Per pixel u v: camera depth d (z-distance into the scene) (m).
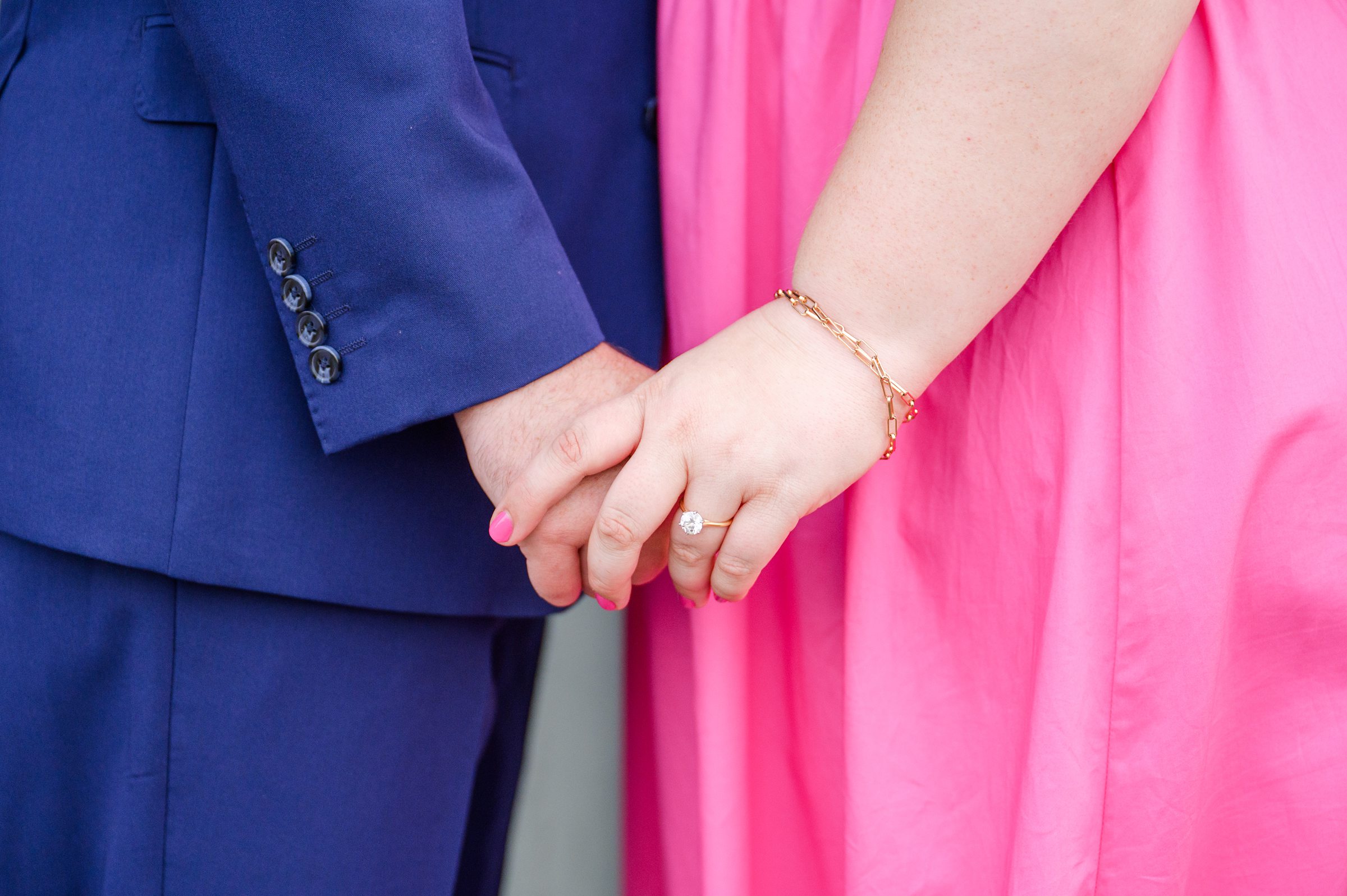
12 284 1.13
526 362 1.10
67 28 1.14
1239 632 1.11
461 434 1.14
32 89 1.14
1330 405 1.08
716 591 1.12
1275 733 1.12
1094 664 1.11
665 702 1.27
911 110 1.07
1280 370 1.08
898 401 1.10
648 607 1.27
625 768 1.36
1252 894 1.13
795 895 1.25
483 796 1.36
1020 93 1.05
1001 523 1.15
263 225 1.09
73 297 1.11
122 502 1.10
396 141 1.08
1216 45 1.10
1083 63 1.04
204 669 1.12
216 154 1.11
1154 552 1.10
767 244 1.21
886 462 1.16
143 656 1.12
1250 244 1.09
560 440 1.09
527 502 1.10
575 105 1.19
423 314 1.09
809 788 1.23
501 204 1.10
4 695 1.14
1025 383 1.14
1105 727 1.11
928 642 1.17
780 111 1.19
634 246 1.24
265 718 1.13
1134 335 1.10
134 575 1.12
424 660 1.17
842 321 1.09
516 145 1.17
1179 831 1.10
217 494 1.11
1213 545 1.09
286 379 1.12
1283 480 1.09
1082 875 1.11
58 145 1.12
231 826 1.13
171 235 1.11
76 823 1.15
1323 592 1.10
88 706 1.14
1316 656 1.11
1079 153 1.06
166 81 1.11
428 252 1.08
